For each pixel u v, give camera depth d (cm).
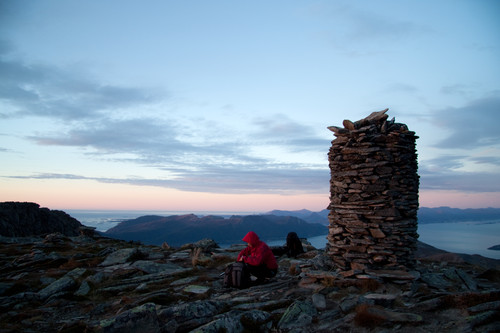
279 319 641
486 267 1081
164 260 1370
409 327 562
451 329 538
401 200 882
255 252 928
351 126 944
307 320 626
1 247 1659
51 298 887
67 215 3538
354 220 910
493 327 515
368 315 591
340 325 598
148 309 609
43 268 1259
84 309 818
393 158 900
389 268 848
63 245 1703
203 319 631
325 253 1021
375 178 895
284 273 1037
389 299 679
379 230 862
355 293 760
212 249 1628
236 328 590
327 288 789
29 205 3138
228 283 898
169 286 969
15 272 1184
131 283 1028
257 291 841
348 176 949
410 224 890
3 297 877
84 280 1034
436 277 824
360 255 878
